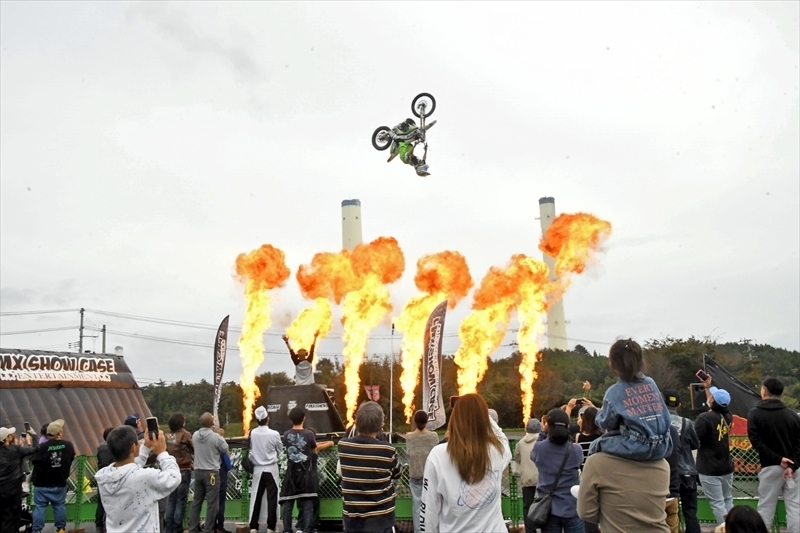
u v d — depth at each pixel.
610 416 4.87
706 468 8.48
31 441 12.29
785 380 40.53
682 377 38.84
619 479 4.80
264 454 10.55
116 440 5.26
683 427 7.99
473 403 4.74
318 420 14.29
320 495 11.02
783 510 9.61
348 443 7.07
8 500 10.05
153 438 5.48
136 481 5.16
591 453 5.09
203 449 10.36
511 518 10.55
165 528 10.57
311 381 15.38
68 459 10.98
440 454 4.72
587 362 52.81
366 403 7.33
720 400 8.54
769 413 7.70
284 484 9.76
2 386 22.12
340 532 10.80
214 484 10.35
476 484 4.58
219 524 10.98
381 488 6.95
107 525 5.17
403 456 10.85
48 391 23.73
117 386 27.16
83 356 26.14
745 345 42.69
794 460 7.56
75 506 12.24
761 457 7.79
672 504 6.99
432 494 4.68
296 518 11.34
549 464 6.66
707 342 40.44
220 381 14.97
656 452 4.76
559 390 46.22
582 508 4.98
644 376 4.96
